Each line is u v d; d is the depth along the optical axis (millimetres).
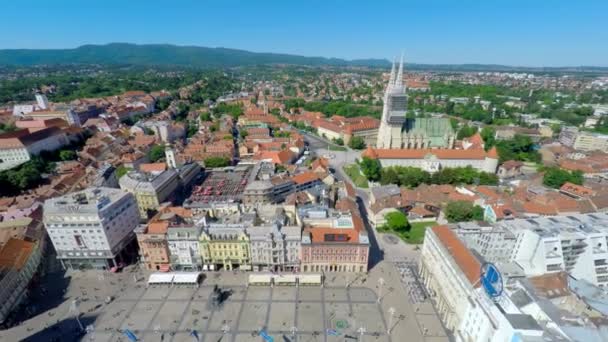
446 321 110875
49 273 137375
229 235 133000
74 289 128125
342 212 154000
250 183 191250
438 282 118812
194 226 136750
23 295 121375
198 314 115000
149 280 129125
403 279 133625
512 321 75500
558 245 118938
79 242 133625
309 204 169375
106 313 115688
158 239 133750
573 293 92312
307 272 137375
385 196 186125
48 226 130625
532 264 124188
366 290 127062
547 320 79375
